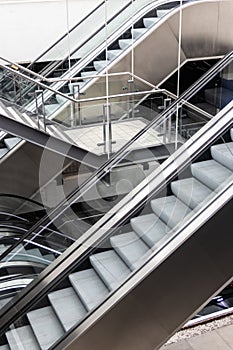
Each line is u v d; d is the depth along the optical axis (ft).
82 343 11.76
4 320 14.20
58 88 23.57
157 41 24.93
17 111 21.33
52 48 24.81
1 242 23.08
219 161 15.69
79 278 14.47
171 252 11.34
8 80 21.42
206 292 11.80
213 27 25.18
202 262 11.55
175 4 24.76
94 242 15.24
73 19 24.99
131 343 11.88
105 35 25.52
